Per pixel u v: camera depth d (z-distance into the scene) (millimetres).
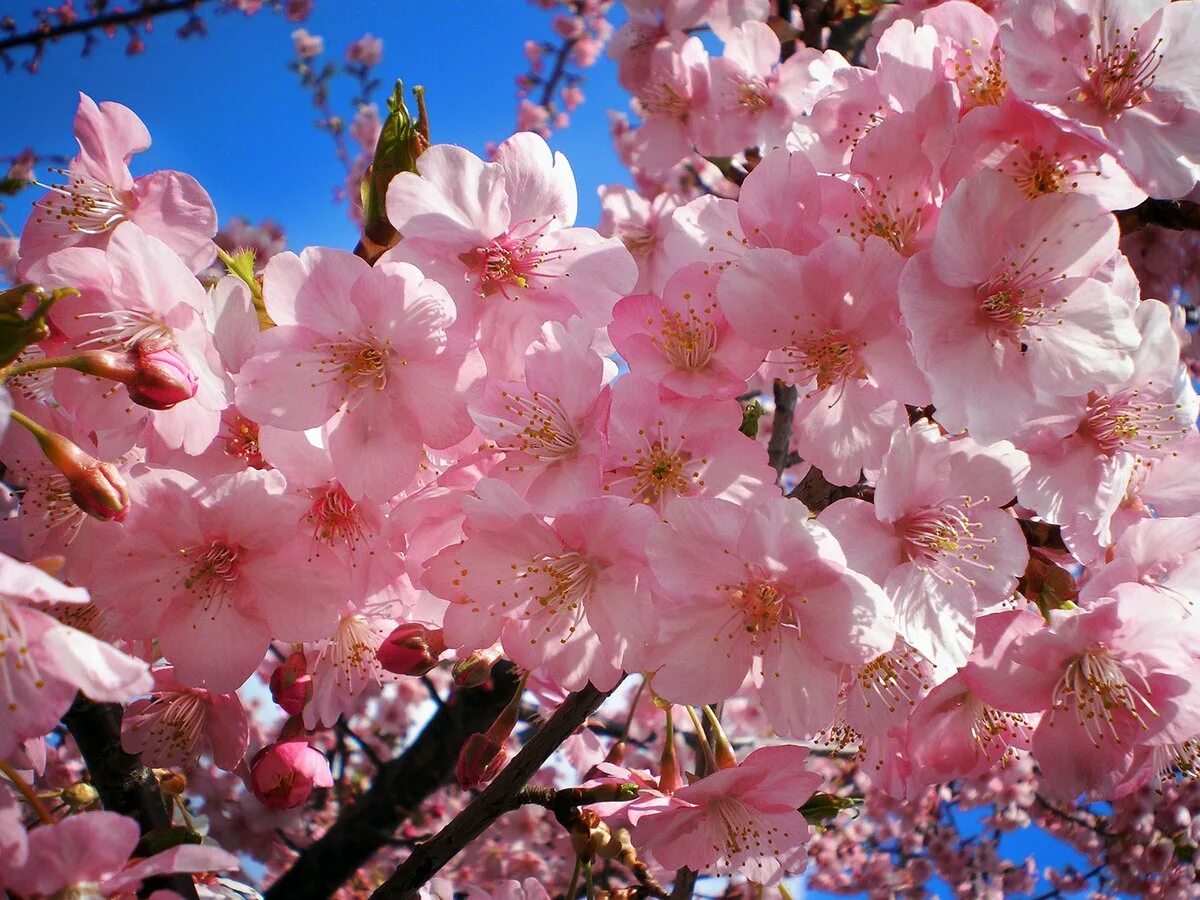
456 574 163
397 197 168
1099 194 163
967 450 163
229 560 167
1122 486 172
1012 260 159
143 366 151
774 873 179
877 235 165
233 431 174
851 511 161
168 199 174
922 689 163
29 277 170
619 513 151
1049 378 161
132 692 128
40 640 128
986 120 159
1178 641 161
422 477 176
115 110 174
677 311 165
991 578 161
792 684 156
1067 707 169
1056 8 163
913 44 170
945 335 159
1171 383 173
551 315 174
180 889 167
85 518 169
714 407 161
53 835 124
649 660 157
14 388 171
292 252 163
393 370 166
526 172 174
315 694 195
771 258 158
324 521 170
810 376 162
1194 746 179
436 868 174
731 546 151
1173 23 162
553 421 161
